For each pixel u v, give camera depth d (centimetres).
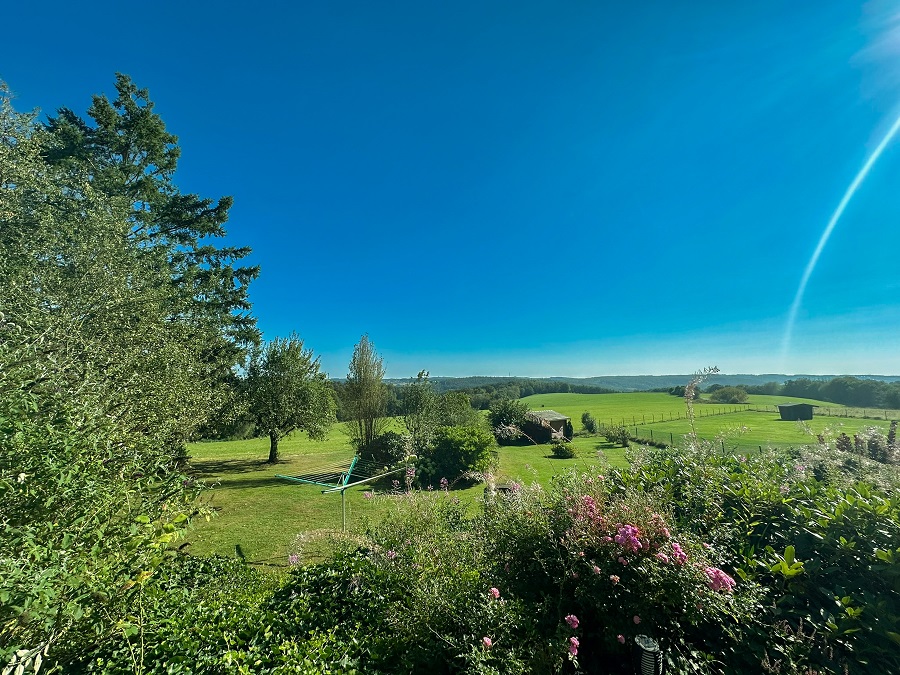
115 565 217
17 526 189
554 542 290
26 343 361
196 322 1109
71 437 225
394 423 1950
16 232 695
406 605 285
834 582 265
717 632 257
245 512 1012
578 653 260
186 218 1622
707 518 322
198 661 227
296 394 1958
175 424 683
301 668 225
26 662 185
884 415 1859
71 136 1323
